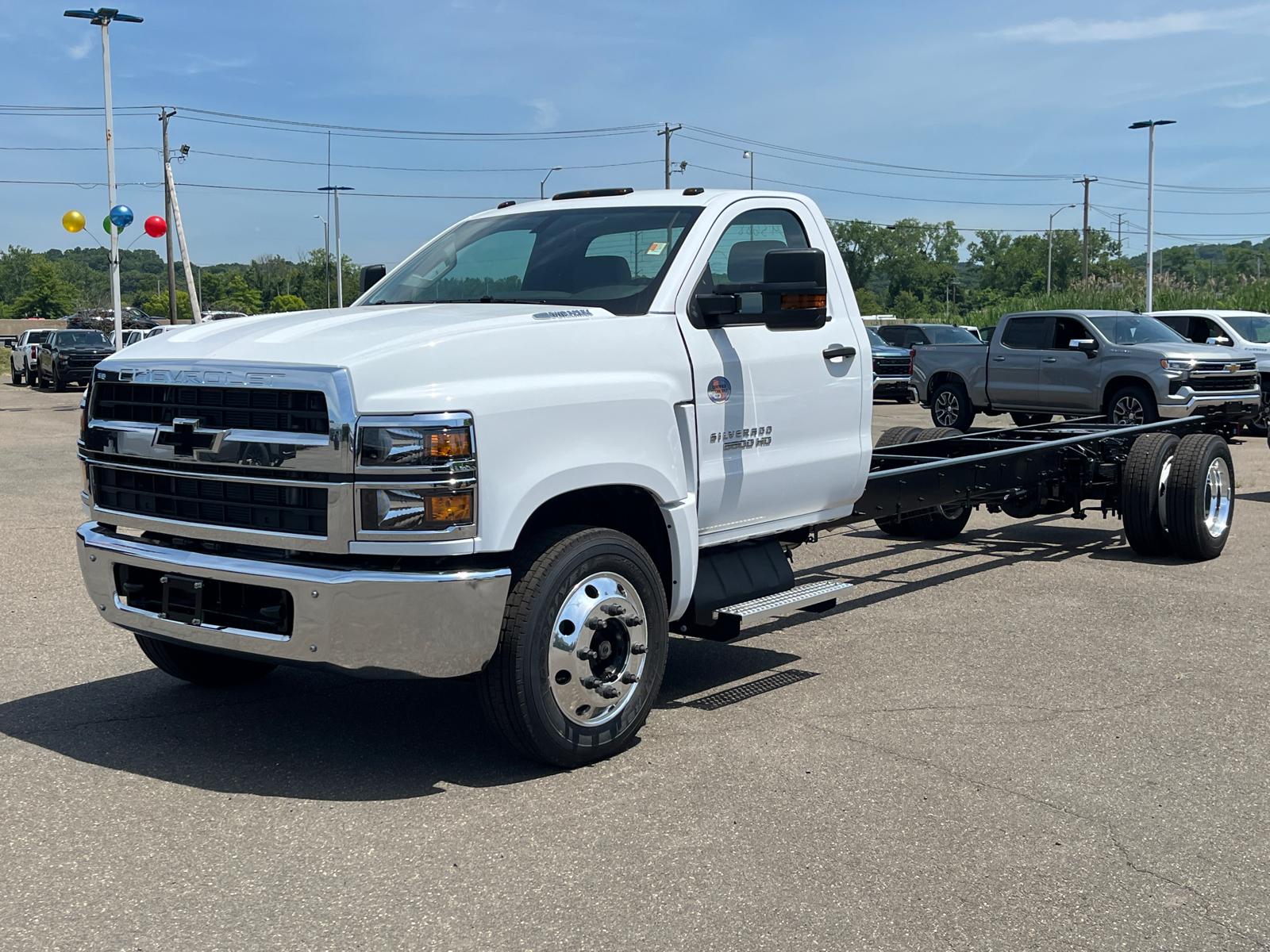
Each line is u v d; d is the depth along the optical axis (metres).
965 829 3.98
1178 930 3.31
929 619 7.05
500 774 4.51
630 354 4.78
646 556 4.71
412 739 4.93
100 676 5.88
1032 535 10.21
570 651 4.44
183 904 3.47
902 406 27.78
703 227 5.29
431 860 3.76
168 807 4.21
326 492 4.08
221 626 4.40
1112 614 7.14
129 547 4.63
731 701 5.44
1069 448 8.77
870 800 4.23
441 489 4.07
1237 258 162.25
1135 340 18.47
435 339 4.26
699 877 3.62
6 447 17.83
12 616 7.08
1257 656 6.18
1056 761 4.63
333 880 3.62
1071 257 144.12
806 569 8.63
